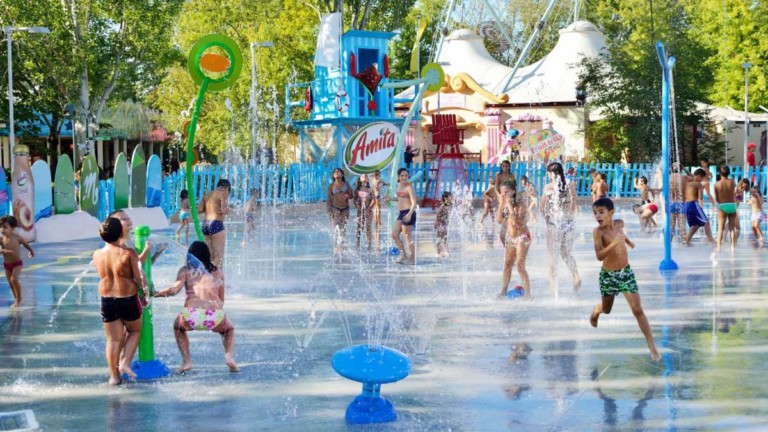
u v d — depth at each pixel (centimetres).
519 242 1162
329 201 1756
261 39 4494
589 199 3509
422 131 4400
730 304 1100
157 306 1125
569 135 4238
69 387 739
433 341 902
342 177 1755
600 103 4059
